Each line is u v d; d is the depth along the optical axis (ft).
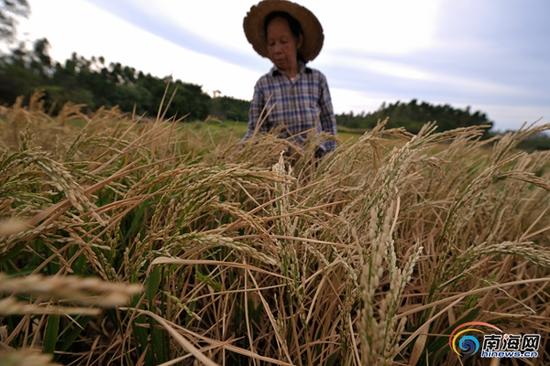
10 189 2.34
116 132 6.17
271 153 6.50
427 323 2.78
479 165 6.52
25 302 2.69
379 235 1.85
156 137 5.74
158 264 2.45
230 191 4.57
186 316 3.38
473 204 3.41
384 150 5.98
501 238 4.95
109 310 3.13
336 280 3.48
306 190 5.00
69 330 3.01
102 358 3.15
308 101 11.55
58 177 1.75
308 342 2.72
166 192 2.67
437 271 3.26
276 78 11.78
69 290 0.77
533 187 6.09
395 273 1.81
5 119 9.27
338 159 4.68
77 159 4.67
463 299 3.68
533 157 5.17
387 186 2.33
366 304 1.68
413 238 4.86
